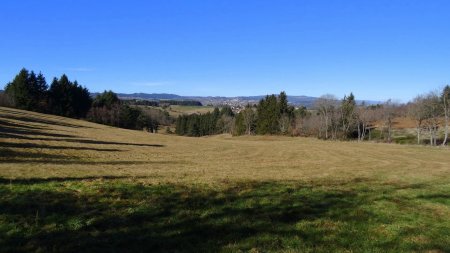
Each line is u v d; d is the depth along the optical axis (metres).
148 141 53.66
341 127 109.12
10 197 10.34
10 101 99.56
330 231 9.36
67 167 18.48
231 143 61.84
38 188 11.50
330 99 105.62
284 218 10.30
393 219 10.78
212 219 9.78
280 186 14.76
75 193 11.24
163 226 9.09
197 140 66.12
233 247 7.97
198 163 26.69
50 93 108.75
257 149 48.34
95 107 117.31
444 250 8.39
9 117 61.78
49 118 78.06
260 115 118.19
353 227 9.80
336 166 26.84
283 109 115.88
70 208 9.89
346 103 104.88
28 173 14.49
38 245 7.68
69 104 110.00
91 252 7.48
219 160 30.61
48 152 27.62
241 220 9.84
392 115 99.19
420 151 48.16
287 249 7.99
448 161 34.69
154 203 10.78
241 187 13.95
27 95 100.81
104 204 10.42
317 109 107.44
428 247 8.54
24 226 8.52
